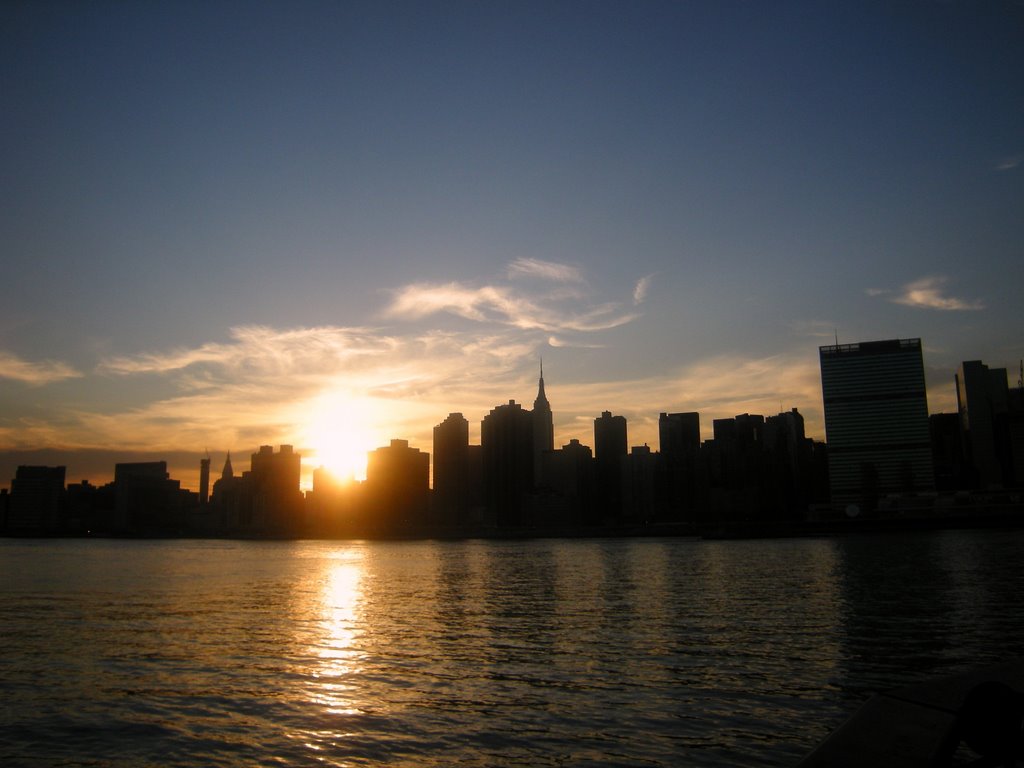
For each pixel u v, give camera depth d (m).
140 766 27.81
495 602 92.62
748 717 33.00
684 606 81.31
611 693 38.12
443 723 33.00
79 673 45.38
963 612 69.81
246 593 111.19
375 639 60.00
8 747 30.17
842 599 84.94
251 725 33.09
